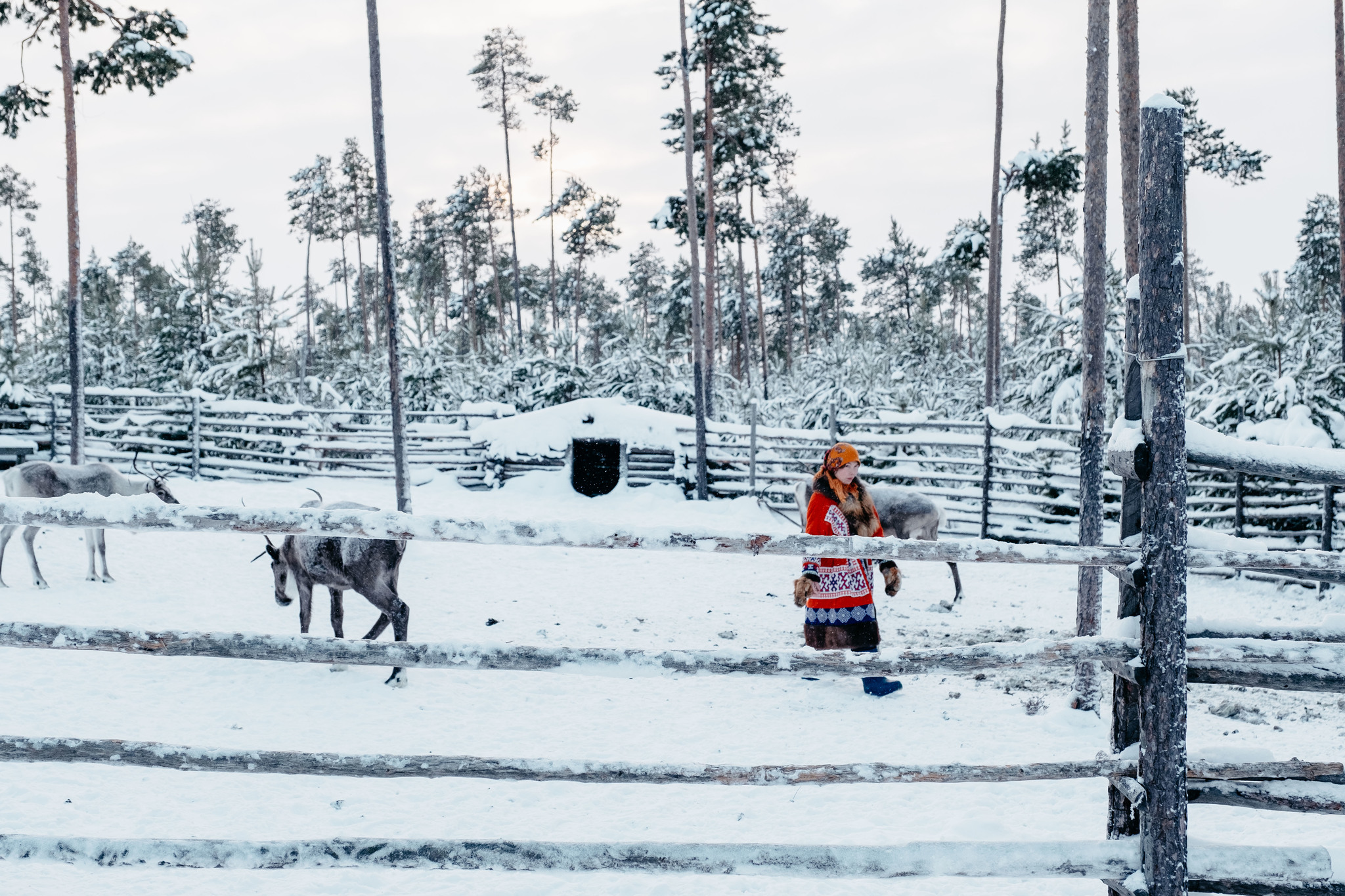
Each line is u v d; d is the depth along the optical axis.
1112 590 11.49
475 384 24.12
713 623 9.58
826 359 23.38
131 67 16.17
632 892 3.81
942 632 9.25
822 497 6.73
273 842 2.37
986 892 3.80
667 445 17.91
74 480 10.27
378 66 12.00
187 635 2.38
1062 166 21.75
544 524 2.43
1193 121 31.25
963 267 27.39
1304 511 11.70
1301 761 2.54
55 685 6.62
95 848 2.33
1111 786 2.66
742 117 23.25
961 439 15.34
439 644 2.46
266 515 2.38
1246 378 13.42
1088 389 6.49
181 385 22.73
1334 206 38.88
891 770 2.55
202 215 50.91
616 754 5.47
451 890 3.79
